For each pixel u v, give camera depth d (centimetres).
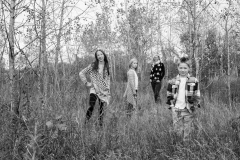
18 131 308
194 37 644
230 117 440
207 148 316
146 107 611
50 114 347
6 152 286
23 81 371
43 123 322
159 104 637
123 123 397
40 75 408
